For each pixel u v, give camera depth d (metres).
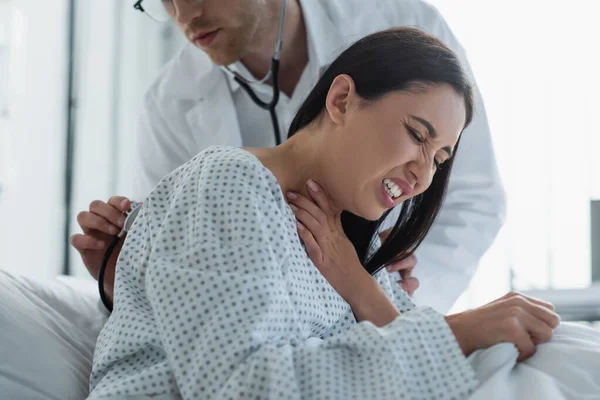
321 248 1.06
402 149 1.00
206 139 1.71
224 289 0.84
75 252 2.75
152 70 3.06
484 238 1.73
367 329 0.84
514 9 2.74
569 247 2.76
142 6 1.61
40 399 0.94
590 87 2.72
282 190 1.05
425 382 0.83
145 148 1.81
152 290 0.87
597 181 2.73
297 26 1.63
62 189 2.74
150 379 0.85
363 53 1.06
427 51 1.03
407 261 1.38
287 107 1.66
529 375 0.84
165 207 0.99
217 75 1.70
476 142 1.71
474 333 0.89
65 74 2.75
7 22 2.61
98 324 1.17
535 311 0.93
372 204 1.03
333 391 0.81
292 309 0.89
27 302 1.08
